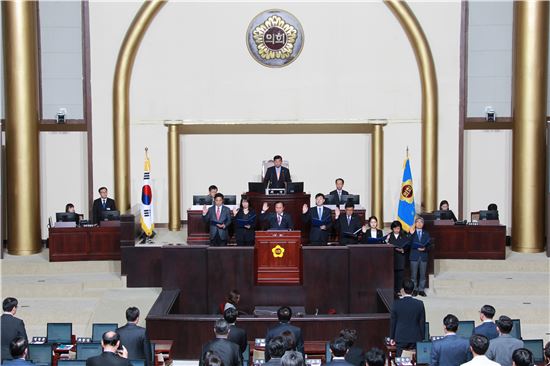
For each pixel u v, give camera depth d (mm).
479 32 19875
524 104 18250
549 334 14219
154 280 16172
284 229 15367
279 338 7695
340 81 20125
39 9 19719
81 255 17578
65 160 19844
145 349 9773
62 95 19875
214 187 17625
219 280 14508
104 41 19734
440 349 8844
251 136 20266
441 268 17359
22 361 7871
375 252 14477
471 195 20031
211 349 8594
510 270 17375
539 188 18297
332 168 20266
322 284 14500
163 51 20016
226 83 20125
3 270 17188
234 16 20031
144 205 17062
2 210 19156
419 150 20078
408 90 20047
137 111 20062
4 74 18344
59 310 15062
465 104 19938
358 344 12344
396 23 20000
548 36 18672
